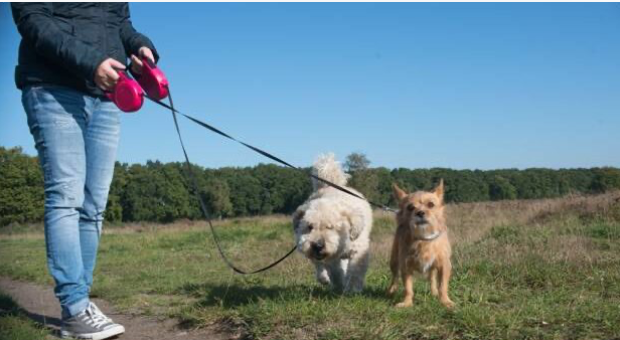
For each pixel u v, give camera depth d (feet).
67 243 13.64
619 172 169.99
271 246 41.96
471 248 27.63
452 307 14.82
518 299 16.49
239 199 253.65
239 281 24.08
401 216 17.78
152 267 32.04
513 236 31.12
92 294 22.35
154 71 14.29
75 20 13.70
